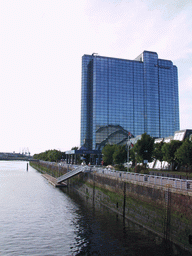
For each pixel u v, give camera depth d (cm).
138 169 5219
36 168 19838
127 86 18438
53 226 3253
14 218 3688
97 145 17100
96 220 3528
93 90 17738
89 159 11275
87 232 2967
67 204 4806
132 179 3644
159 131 18738
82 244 2586
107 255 2294
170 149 6444
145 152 6400
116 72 18338
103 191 4681
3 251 2427
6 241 2706
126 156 7675
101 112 17538
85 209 4331
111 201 4231
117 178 4056
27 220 3569
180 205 2411
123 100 18162
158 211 2781
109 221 3459
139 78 18875
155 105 18912
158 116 18888
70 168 8356
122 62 18612
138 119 18338
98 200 4912
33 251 2428
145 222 3059
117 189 4031
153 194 2930
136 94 18600
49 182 8806
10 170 16638
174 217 2486
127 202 3612
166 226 2597
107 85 17962
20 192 6300
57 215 3862
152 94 18938
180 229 2370
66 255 2327
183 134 8444
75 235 2875
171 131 19112
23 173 13712
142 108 18600
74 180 7200
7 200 5147
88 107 17988
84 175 6259
